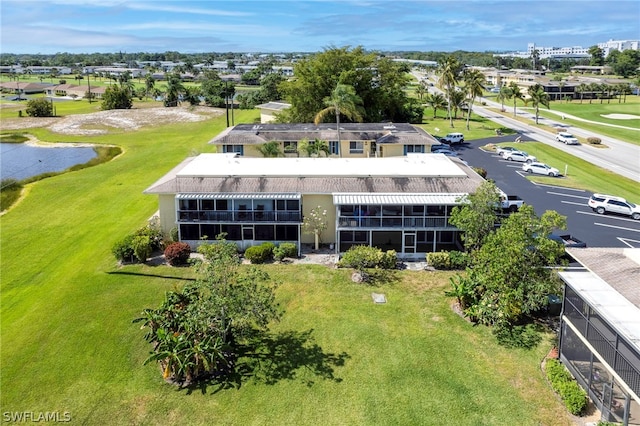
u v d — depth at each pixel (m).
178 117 118.12
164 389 24.56
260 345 27.98
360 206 38.78
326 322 30.19
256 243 40.66
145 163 73.88
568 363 24.92
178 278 36.12
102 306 32.44
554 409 22.58
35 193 59.97
